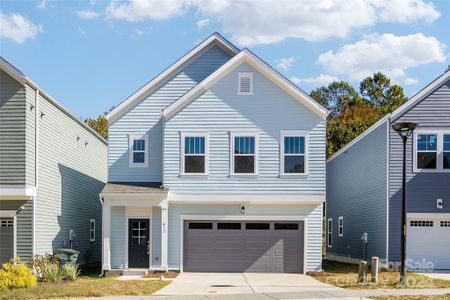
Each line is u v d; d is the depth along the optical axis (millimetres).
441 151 23297
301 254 22984
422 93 23422
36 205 21641
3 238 21250
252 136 23000
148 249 22891
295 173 22859
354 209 29219
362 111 60094
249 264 23000
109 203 22391
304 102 22984
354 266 26453
